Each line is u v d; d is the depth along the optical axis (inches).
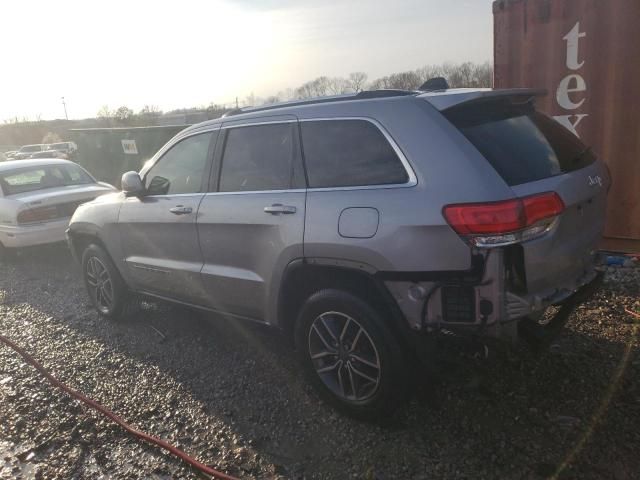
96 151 483.8
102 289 207.6
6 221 298.8
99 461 124.1
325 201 123.4
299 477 112.9
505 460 111.0
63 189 323.0
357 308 119.8
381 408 122.0
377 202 114.0
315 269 127.0
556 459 109.7
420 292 109.3
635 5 206.2
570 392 131.5
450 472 109.4
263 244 137.3
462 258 103.8
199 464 118.5
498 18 240.8
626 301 179.2
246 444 125.2
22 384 162.4
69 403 149.7
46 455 127.7
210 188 155.6
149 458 123.6
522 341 112.4
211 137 158.9
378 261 112.7
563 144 126.6
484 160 106.5
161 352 176.7
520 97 128.7
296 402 140.6
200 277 158.6
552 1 224.8
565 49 225.1
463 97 115.7
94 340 191.3
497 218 100.2
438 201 106.2
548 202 104.9
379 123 119.1
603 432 116.3
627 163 218.2
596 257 128.3
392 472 111.1
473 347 108.7
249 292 145.2
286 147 136.7
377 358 119.3
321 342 131.8
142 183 175.0
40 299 245.0
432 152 110.4
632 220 220.2
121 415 141.3
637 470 104.7
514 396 132.0
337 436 124.9
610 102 218.1
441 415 127.7
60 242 307.7
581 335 158.7
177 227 162.9
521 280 103.7
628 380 134.4
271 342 178.1
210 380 155.6
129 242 184.9
